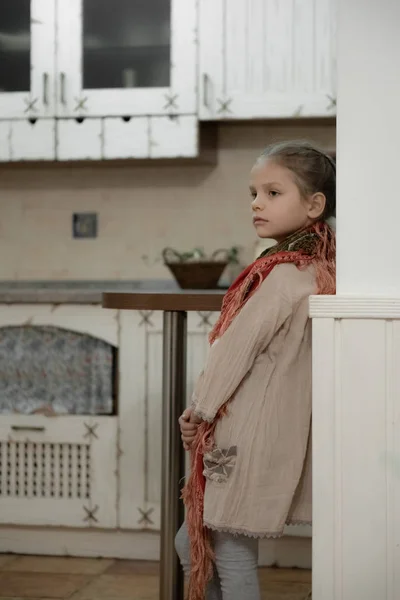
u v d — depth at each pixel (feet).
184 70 9.84
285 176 5.21
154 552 9.27
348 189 4.40
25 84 10.20
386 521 4.33
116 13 10.07
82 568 8.92
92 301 9.26
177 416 6.22
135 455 9.18
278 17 9.71
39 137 10.11
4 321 9.46
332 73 9.64
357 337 4.36
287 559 8.98
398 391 4.33
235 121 10.39
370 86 4.36
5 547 9.57
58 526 9.37
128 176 11.14
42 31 10.09
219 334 5.11
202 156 10.34
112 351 9.36
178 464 6.22
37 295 9.34
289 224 5.25
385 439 4.34
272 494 4.80
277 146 5.37
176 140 9.86
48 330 9.48
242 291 5.04
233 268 10.80
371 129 4.37
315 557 4.38
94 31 10.08
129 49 10.02
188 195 11.02
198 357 9.07
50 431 9.35
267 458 4.81
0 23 10.27
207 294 5.74
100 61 10.05
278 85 9.73
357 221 4.40
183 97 9.84
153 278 11.09
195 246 11.01
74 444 9.34
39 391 9.49
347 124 4.38
